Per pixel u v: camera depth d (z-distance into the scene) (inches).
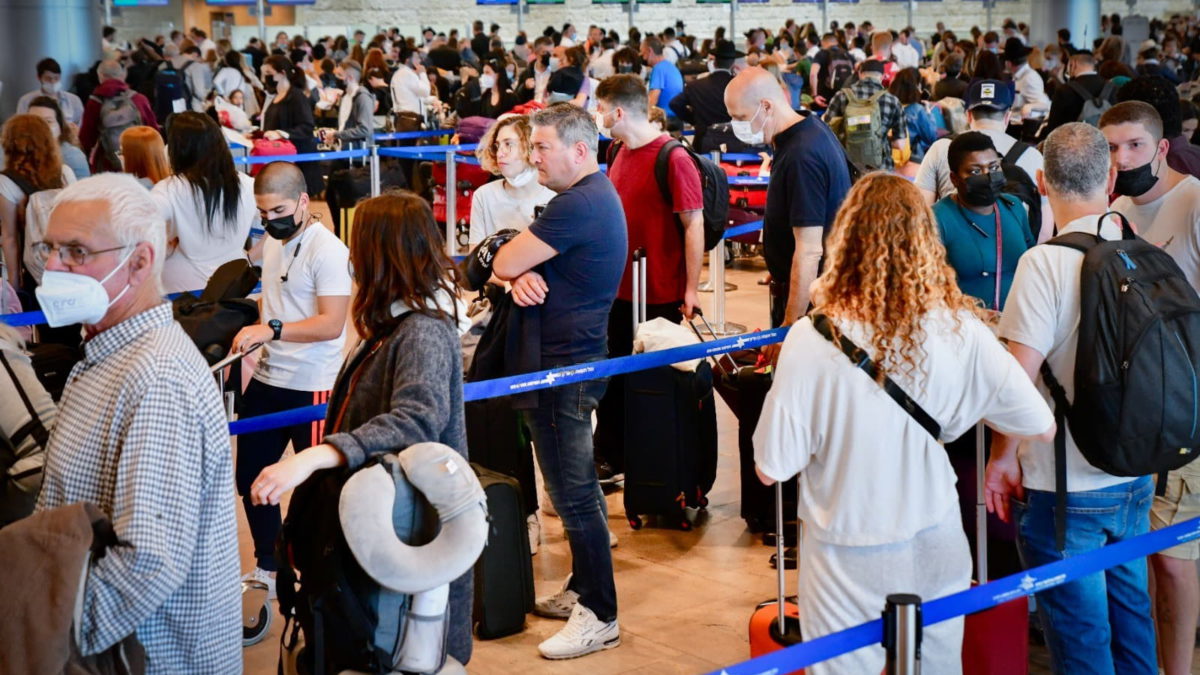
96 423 96.2
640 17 1242.6
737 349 186.7
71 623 90.8
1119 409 123.8
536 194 223.6
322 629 106.0
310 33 1173.1
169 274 199.5
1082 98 371.6
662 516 215.8
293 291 170.9
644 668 163.8
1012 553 164.6
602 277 160.9
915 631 104.3
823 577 114.8
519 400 160.7
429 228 122.5
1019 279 129.2
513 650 169.9
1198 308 126.0
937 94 390.0
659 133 214.5
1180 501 147.7
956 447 165.0
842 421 111.8
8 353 119.6
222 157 197.9
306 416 161.3
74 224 96.0
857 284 111.4
